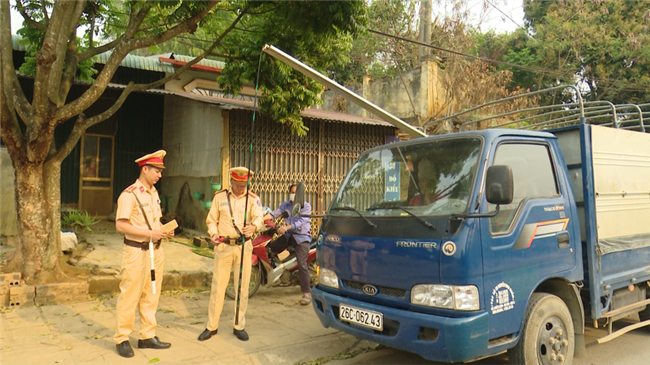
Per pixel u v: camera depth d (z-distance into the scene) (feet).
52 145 20.83
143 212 14.52
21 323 16.88
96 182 38.22
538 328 12.41
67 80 21.76
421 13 55.98
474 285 11.13
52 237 20.18
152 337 15.07
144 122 39.86
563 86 15.89
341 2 21.74
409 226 12.22
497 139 12.78
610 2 65.72
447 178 12.71
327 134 33.30
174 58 40.29
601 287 14.51
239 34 28.45
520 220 12.43
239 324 16.24
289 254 21.88
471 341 10.85
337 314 13.87
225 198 16.46
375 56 64.64
